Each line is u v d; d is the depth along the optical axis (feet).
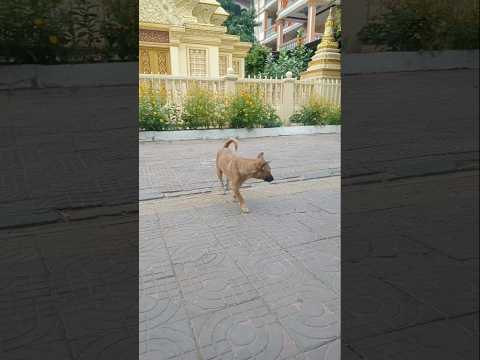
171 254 8.41
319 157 20.42
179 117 28.45
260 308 6.28
